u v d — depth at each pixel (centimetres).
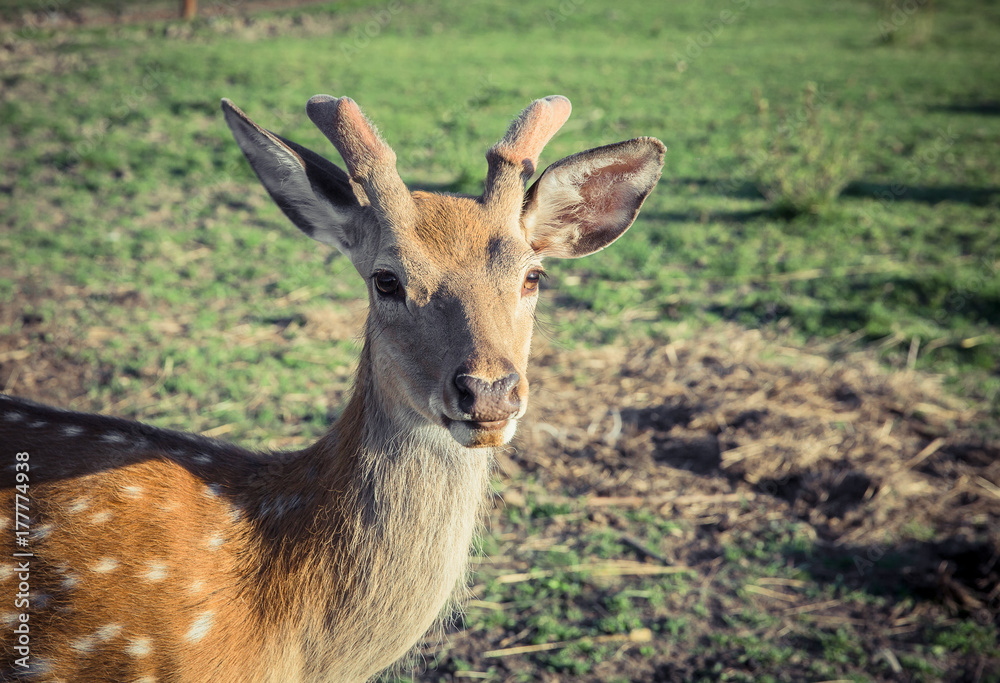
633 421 596
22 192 992
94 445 274
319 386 628
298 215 292
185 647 252
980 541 474
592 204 298
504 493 518
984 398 643
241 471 292
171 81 1505
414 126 1312
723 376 654
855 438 570
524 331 267
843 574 463
